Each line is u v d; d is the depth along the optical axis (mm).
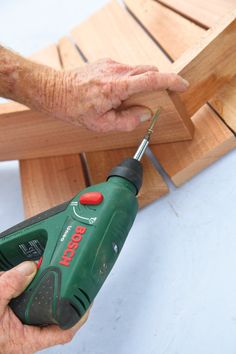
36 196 1009
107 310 826
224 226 819
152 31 1164
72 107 794
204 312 747
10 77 790
